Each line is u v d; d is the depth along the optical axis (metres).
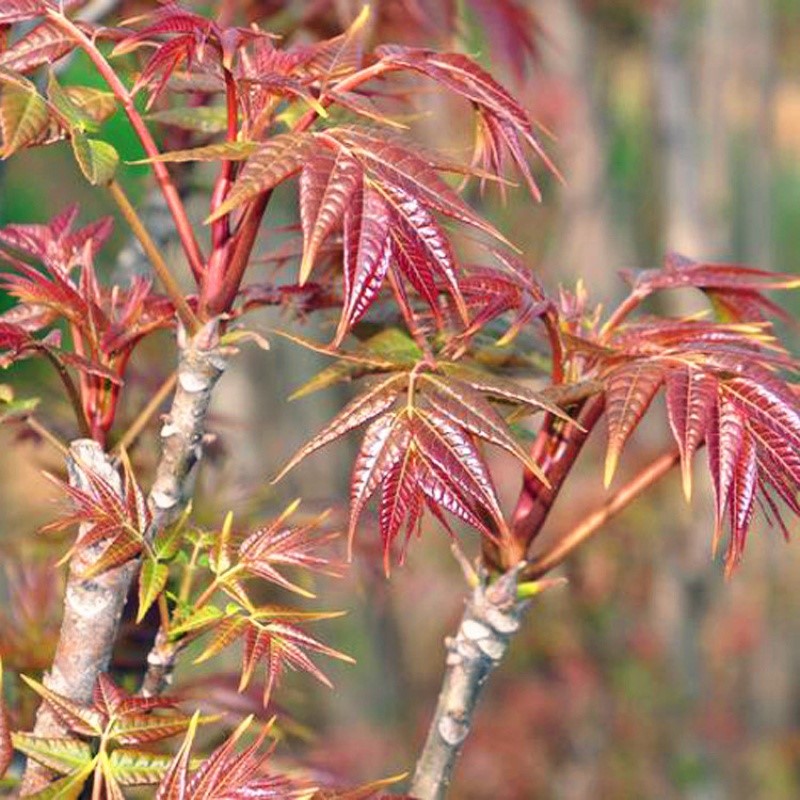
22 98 1.35
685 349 1.44
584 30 4.81
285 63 1.39
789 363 1.45
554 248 4.85
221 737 1.63
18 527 1.86
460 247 3.70
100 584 1.40
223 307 1.38
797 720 4.91
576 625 4.36
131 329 1.45
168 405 1.82
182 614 1.40
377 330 1.54
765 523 4.99
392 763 4.19
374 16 1.94
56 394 1.88
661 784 4.30
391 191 1.33
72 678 1.40
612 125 5.24
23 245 1.50
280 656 1.38
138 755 1.38
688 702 4.35
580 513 4.14
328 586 3.90
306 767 1.64
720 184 4.84
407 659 4.62
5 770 1.37
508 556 1.49
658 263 5.34
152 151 1.39
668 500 4.26
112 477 1.40
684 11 4.96
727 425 1.40
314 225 1.32
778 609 4.96
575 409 1.48
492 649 1.49
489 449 4.39
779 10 5.84
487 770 4.21
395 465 1.37
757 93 5.62
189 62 1.39
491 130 1.44
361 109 1.36
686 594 4.30
